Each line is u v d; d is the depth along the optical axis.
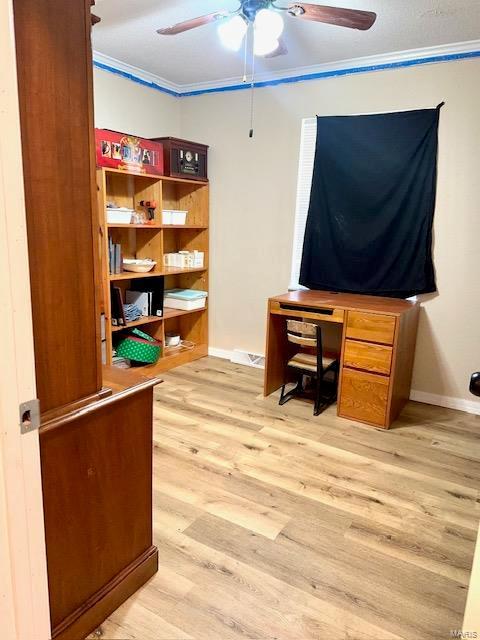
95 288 1.26
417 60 3.03
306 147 3.57
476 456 2.58
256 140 3.77
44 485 1.20
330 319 2.97
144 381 1.51
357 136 3.26
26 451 1.05
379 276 3.34
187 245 4.27
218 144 3.97
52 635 1.29
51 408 1.19
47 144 1.07
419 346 3.33
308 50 3.02
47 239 1.10
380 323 2.77
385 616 1.50
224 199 4.02
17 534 1.06
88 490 1.35
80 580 1.37
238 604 1.53
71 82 1.11
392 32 2.70
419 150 3.09
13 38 0.88
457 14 2.44
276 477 2.30
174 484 2.20
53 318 1.15
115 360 3.57
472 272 3.09
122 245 3.68
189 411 3.06
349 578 1.66
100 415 1.35
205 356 4.34
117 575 1.51
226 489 2.18
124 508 1.50
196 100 4.02
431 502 2.13
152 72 3.62
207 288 4.24
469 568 1.73
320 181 3.45
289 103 3.57
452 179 3.05
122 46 3.06
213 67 3.47
